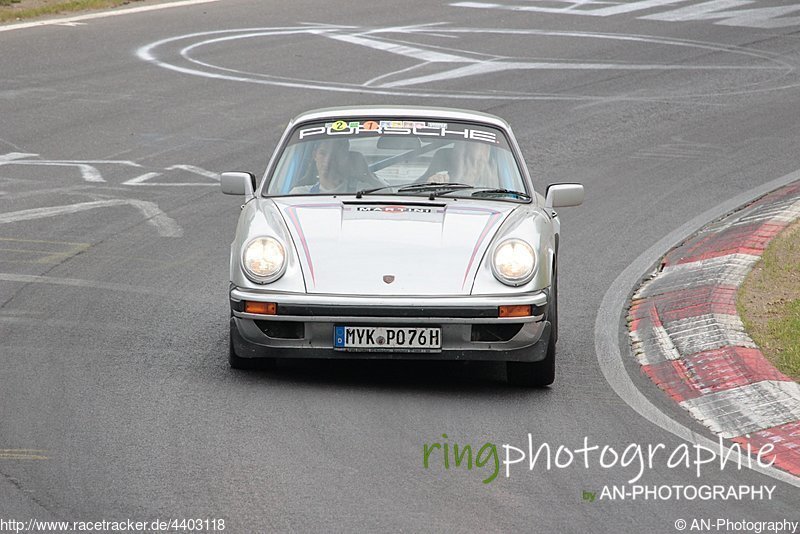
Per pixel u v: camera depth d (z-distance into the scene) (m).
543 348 23.98
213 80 69.00
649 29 91.31
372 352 23.41
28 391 22.97
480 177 27.28
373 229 24.64
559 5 104.88
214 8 98.62
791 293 31.03
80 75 69.19
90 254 35.69
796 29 89.88
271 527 16.83
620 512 17.98
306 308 23.23
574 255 37.31
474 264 23.89
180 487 18.27
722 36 87.56
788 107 62.78
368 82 70.06
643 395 24.56
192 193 44.94
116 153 51.53
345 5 103.06
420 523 17.17
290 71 72.81
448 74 73.06
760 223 37.84
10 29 83.69
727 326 28.19
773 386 24.31
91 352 25.94
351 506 17.72
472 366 26.38
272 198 26.75
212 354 26.19
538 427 22.00
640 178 48.34
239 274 23.95
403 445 20.61
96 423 21.19
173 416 21.72
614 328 29.78
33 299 30.45
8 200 42.66
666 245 38.31
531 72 73.94
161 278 33.25
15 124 56.59
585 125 58.88
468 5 104.62
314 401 22.98
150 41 81.56
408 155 27.56
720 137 56.06
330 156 27.53
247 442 20.44
